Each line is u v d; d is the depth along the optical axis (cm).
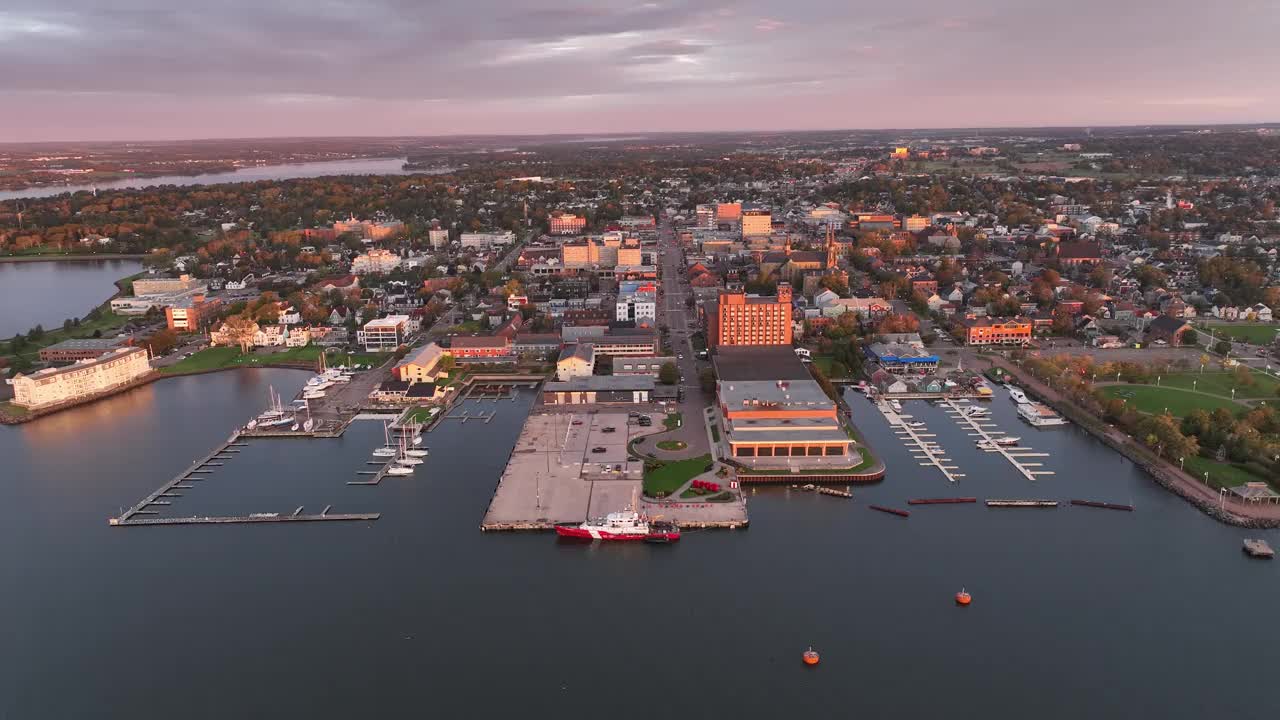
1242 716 17075
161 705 17662
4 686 18262
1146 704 17412
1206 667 18500
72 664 18938
